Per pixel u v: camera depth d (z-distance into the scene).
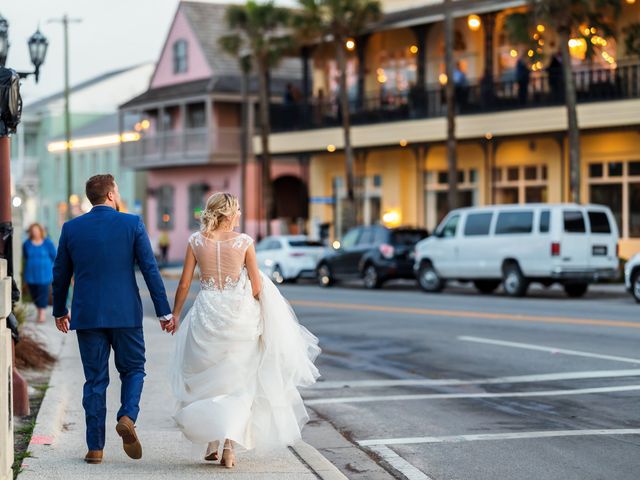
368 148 41.56
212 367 7.94
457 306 23.95
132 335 8.16
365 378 13.70
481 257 28.27
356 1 39.75
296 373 8.14
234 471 7.97
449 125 34.72
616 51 33.50
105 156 66.38
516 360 14.68
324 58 46.78
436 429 10.27
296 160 56.00
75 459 8.35
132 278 8.20
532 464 8.64
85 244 8.09
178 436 9.27
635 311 21.55
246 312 7.92
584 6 30.20
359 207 44.75
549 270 26.42
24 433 9.47
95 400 8.18
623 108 31.61
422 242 30.47
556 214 26.44
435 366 14.54
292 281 39.12
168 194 60.47
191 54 58.16
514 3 34.59
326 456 9.29
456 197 34.81
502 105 35.34
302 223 48.44
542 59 31.94
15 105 9.47
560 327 18.41
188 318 8.06
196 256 8.06
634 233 33.75
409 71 42.06
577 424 10.22
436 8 39.22
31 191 74.94
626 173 33.88
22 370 13.52
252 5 44.91
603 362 14.09
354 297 28.41
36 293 20.48
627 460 8.66
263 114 45.25
